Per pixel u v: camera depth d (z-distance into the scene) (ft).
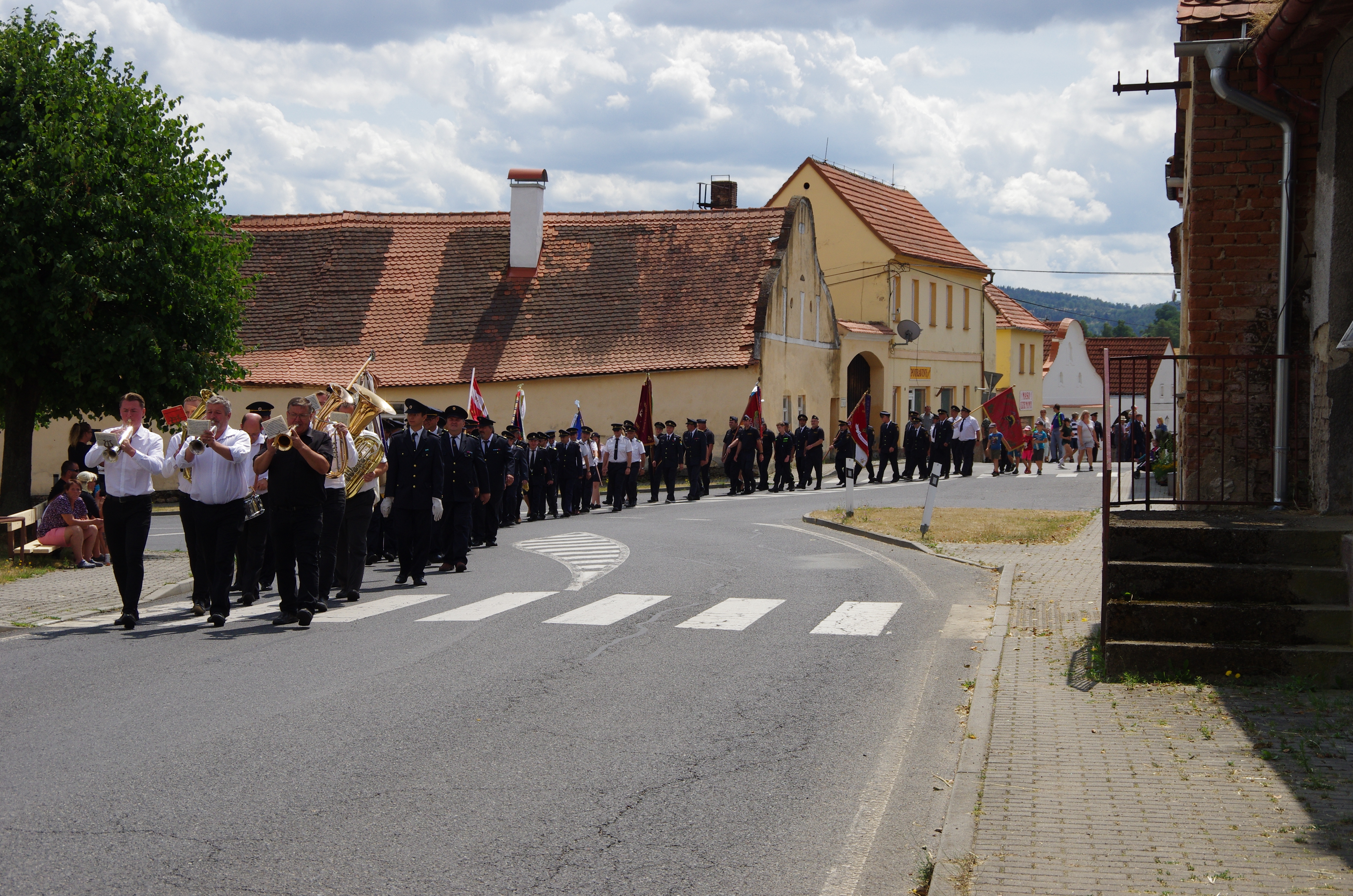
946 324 173.58
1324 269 29.48
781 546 56.75
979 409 152.97
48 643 31.09
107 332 64.90
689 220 132.05
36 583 44.55
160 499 110.11
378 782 19.11
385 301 130.52
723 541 59.67
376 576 48.49
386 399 123.24
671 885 15.14
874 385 155.43
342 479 37.65
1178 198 65.36
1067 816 16.69
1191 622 25.23
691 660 28.96
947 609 36.94
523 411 85.61
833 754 21.06
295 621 34.40
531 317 127.13
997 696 23.85
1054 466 147.43
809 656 29.45
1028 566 45.62
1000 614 34.19
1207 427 32.22
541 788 18.92
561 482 81.00
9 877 15.08
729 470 100.48
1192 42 31.24
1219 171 32.22
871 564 48.62
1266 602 25.53
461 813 17.67
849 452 106.42
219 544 33.91
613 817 17.66
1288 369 31.12
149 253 64.64
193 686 25.67
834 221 157.99
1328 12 26.35
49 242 63.36
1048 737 20.81
